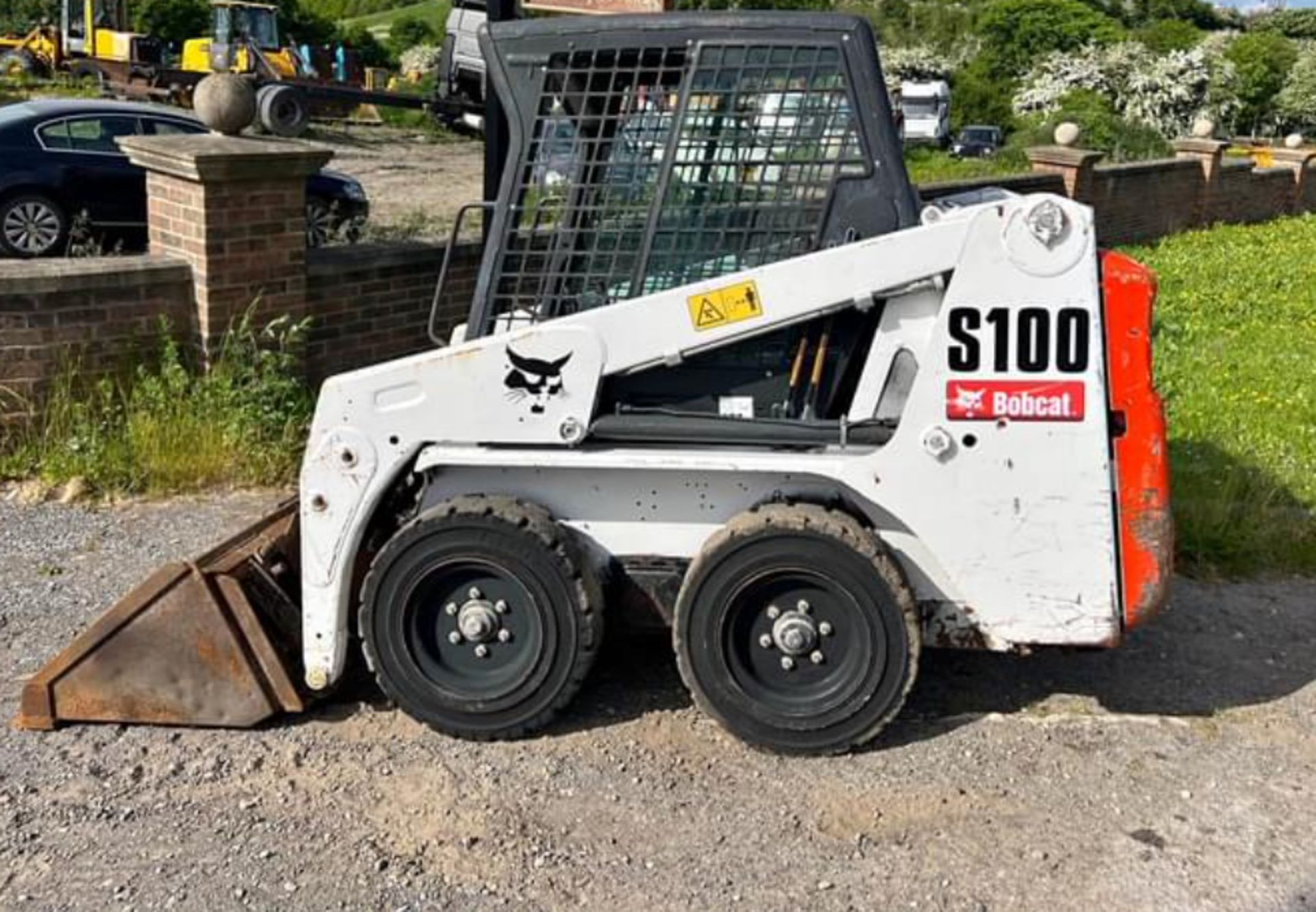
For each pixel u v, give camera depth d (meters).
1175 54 45.16
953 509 4.25
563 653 4.39
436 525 4.34
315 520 4.44
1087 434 4.16
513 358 4.31
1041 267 4.08
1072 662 5.22
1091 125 32.84
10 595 5.70
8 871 3.79
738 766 4.38
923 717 4.73
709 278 4.41
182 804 4.14
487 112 7.33
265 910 3.64
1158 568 4.27
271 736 4.55
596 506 4.52
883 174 4.29
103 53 33.28
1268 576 6.25
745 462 4.27
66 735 4.54
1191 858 3.92
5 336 6.96
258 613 4.66
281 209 7.71
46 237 12.34
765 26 4.27
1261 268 15.88
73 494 6.88
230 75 7.79
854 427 4.35
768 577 4.28
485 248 4.62
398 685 4.50
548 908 3.67
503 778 4.30
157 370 7.51
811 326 4.37
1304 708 4.90
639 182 4.44
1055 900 3.72
